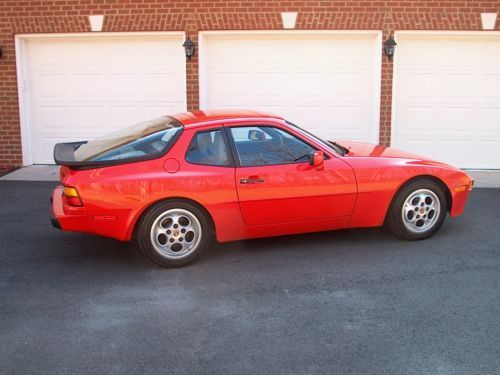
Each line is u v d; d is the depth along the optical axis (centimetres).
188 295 430
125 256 527
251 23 941
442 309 396
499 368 317
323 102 988
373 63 970
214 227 502
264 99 990
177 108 995
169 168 480
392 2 928
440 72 971
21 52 977
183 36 959
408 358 329
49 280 466
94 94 1002
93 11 950
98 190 464
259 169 499
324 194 513
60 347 348
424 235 553
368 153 558
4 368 324
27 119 1005
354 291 431
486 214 665
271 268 486
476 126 987
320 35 960
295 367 320
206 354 337
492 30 934
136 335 363
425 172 541
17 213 691
